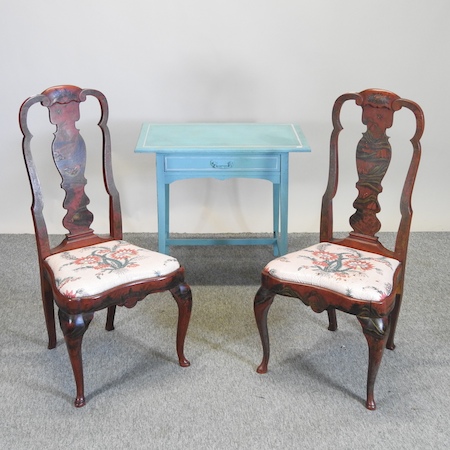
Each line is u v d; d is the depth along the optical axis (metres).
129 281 2.25
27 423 2.17
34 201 2.37
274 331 2.71
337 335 2.69
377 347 2.15
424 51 3.36
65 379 2.40
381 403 2.27
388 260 2.36
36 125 3.45
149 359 2.52
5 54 3.33
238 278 3.16
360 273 2.24
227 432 2.13
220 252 3.44
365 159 2.38
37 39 3.31
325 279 2.21
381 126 2.32
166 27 3.30
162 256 2.38
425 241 3.56
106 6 3.26
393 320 2.51
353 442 2.09
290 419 2.19
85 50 3.33
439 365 2.48
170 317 2.83
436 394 2.32
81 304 2.15
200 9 3.28
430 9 3.29
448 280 3.14
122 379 2.40
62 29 3.29
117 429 2.14
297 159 3.54
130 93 3.41
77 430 2.14
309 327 2.75
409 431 2.14
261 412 2.22
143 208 3.63
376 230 2.43
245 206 3.62
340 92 3.42
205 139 2.92
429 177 3.59
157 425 2.16
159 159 2.80
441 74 3.40
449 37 3.33
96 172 3.54
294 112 3.46
